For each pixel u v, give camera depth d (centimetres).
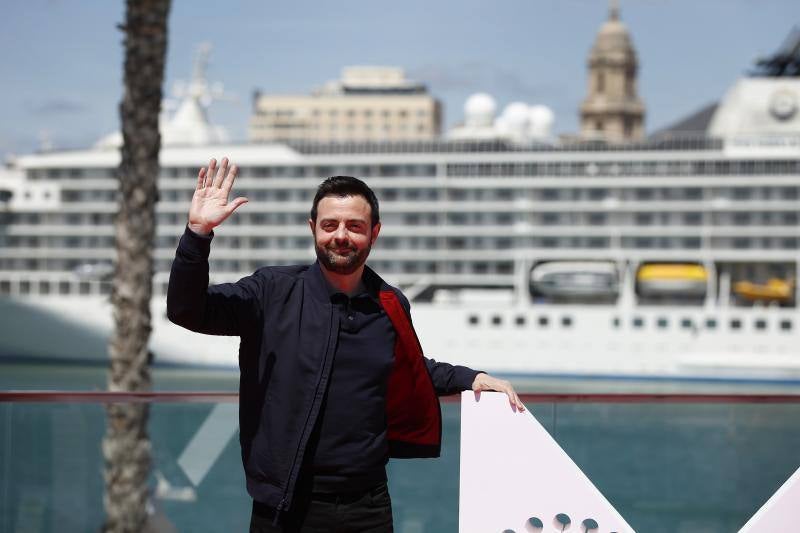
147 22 1118
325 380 471
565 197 5584
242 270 5819
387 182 5706
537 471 518
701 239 5494
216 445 845
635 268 5538
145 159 1123
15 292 6075
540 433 519
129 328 1114
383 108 15538
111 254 6006
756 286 5416
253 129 15862
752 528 529
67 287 6050
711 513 944
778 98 5975
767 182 5375
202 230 459
